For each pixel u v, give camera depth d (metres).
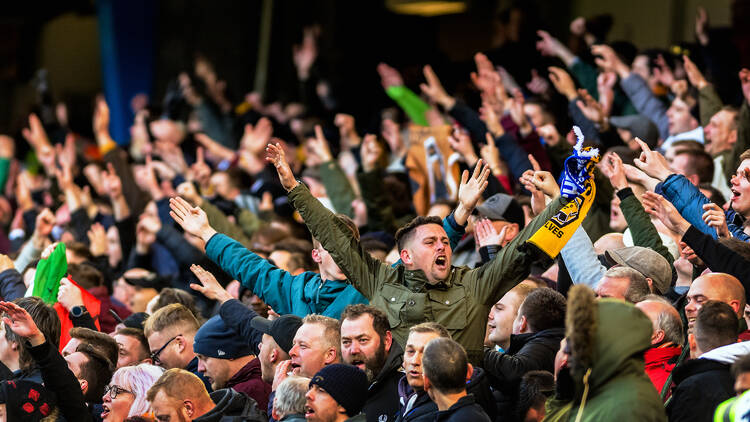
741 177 18.28
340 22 46.97
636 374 12.78
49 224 27.53
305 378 15.60
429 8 46.81
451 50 47.75
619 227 22.05
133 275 27.11
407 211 28.08
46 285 21.02
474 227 20.84
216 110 41.50
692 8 38.72
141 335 20.19
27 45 64.75
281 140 40.91
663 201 16.45
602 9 42.44
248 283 18.89
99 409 18.12
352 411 14.91
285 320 17.47
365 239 23.83
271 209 31.05
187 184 25.61
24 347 17.81
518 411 15.75
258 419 16.19
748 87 22.47
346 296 18.52
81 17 63.69
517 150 24.80
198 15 50.34
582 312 12.65
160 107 42.75
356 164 32.12
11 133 54.22
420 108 32.97
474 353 16.41
